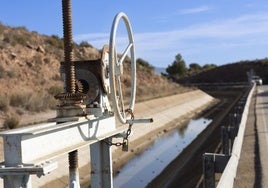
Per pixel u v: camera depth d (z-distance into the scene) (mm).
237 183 10008
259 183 9969
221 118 44562
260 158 12930
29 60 43438
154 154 26516
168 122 43844
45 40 52406
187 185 16312
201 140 30875
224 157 7895
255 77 99625
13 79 37438
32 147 5293
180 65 129250
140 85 63656
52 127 5602
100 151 7703
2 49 41750
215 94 90375
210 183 7883
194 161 21938
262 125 21844
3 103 27250
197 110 60594
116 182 19859
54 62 46438
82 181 18812
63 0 6445
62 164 18922
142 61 81375
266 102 39812
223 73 120625
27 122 25359
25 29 52000
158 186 18812
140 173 21453
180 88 74500
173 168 22062
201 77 121312
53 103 31812
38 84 39594
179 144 30266
